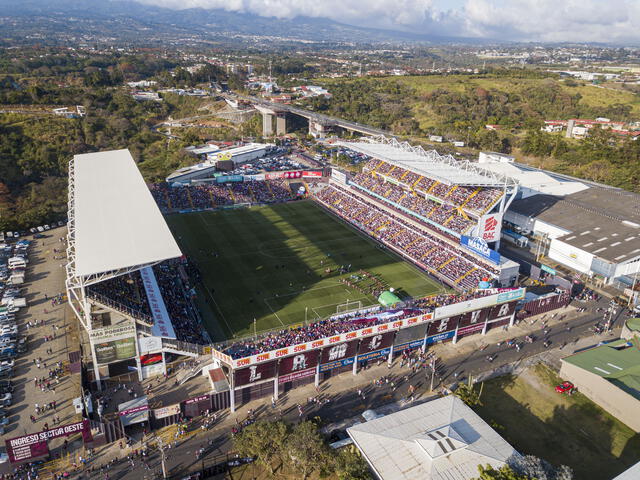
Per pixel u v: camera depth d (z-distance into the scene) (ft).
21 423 205.57
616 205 470.39
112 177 350.84
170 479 180.14
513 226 456.45
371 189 503.20
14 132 638.94
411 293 332.60
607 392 225.15
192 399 212.23
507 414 222.48
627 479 158.10
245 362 214.07
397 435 185.47
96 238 245.45
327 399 230.27
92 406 209.97
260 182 581.53
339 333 236.63
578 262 378.12
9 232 419.95
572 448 203.31
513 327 297.53
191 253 396.98
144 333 228.84
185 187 553.23
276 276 357.20
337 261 385.70
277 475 184.75
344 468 170.30
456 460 172.86
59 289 328.49
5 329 273.75
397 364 259.19
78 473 183.11
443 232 402.52
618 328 298.56
